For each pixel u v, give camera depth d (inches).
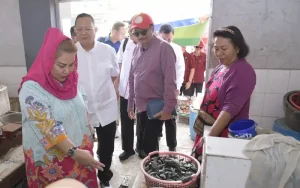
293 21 83.4
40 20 106.4
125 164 97.2
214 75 55.8
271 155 30.7
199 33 149.9
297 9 82.1
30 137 43.6
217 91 50.8
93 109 71.9
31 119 39.4
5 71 115.1
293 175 29.8
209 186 32.6
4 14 107.6
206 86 57.4
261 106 92.9
